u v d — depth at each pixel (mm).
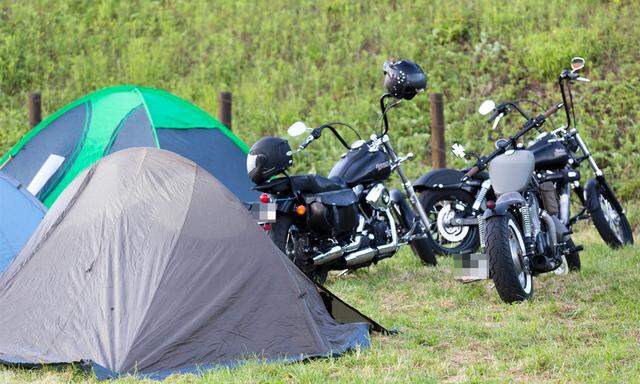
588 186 18141
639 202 23406
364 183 16781
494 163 14617
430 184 18172
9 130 27984
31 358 10656
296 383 9891
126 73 31250
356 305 14336
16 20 32906
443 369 10328
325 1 34219
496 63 29078
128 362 10398
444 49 30156
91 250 11383
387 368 10430
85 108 19344
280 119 28391
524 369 10266
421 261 17828
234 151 20047
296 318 11281
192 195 11766
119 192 11797
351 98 28953
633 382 9586
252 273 11375
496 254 13797
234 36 33344
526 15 31000
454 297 14547
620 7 30938
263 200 14984
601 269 16281
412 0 33531
